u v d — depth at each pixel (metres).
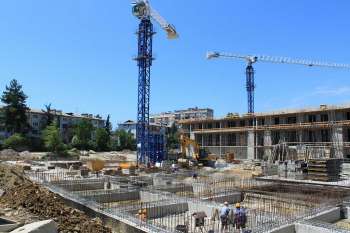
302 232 17.94
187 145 61.28
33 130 110.56
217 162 64.62
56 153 79.44
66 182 31.48
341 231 17.08
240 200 28.47
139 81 65.00
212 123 92.56
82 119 117.06
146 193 27.52
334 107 70.25
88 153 90.94
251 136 82.88
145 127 63.56
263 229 17.00
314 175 40.25
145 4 64.50
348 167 42.31
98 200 25.92
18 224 14.23
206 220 20.58
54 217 16.75
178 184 32.91
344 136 70.56
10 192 21.30
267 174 45.38
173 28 73.94
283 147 54.97
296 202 25.16
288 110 77.25
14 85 92.81
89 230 15.90
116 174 42.50
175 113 183.75
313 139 74.31
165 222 20.27
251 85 115.19
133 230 17.31
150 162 58.97
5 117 92.06
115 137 120.75
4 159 62.59
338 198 25.69
